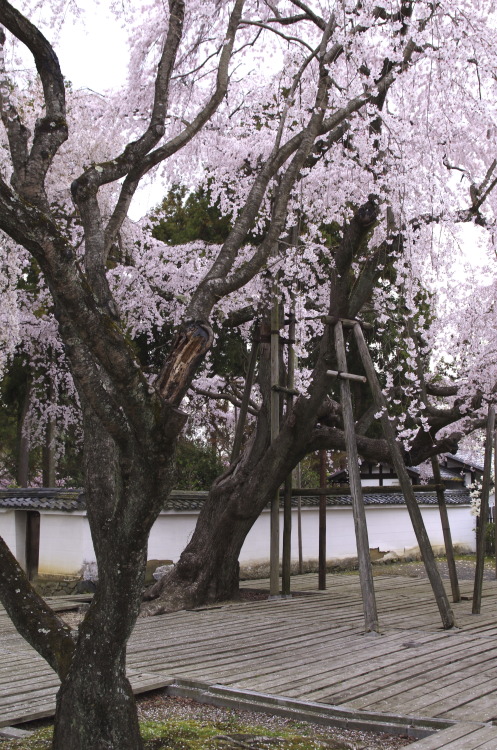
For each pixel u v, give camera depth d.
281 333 9.38
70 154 9.63
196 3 7.41
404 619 7.22
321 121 5.54
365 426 9.21
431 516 16.00
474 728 3.57
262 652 5.48
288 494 9.12
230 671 4.82
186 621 7.14
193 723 3.83
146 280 10.32
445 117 7.57
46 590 9.66
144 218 11.32
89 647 2.90
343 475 16.61
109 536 2.81
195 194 12.71
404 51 7.45
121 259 10.75
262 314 9.19
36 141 3.84
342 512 13.45
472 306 8.85
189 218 12.90
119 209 4.59
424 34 7.01
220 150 9.30
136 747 2.95
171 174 9.30
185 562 8.45
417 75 7.72
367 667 4.92
